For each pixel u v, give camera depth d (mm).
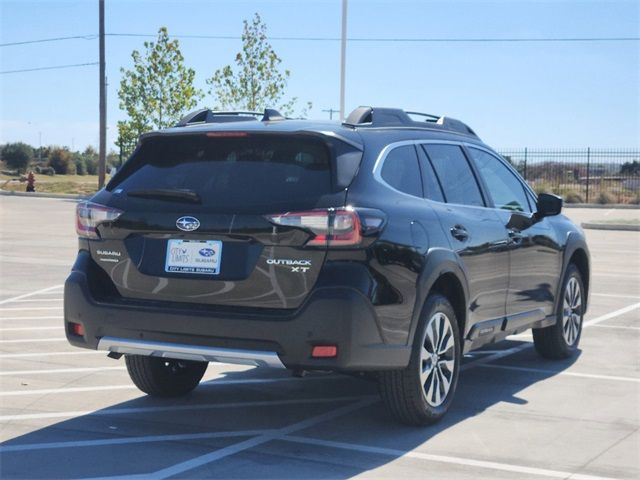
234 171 5703
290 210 5363
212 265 5523
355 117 6137
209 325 5461
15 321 10297
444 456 5484
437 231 6090
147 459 5371
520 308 7418
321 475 5102
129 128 43156
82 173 77375
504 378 7719
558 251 8062
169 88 43125
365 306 5324
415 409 5941
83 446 5625
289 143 5707
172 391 6852
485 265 6699
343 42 27391
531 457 5480
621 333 9867
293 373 5582
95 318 5828
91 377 7559
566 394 7133
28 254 17641
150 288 5719
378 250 5445
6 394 6953
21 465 5242
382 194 5715
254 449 5586
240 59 41406
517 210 7652
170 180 5840
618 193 41531
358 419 6316
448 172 6711
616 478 5113
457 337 6328
